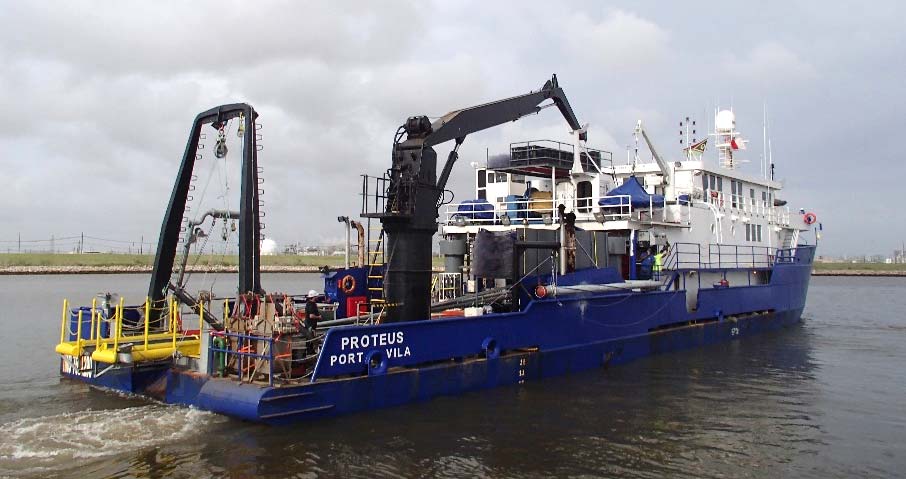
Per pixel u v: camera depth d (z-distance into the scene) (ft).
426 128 44.14
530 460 33.50
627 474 31.86
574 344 53.72
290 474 30.63
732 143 93.61
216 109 47.09
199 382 39.27
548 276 52.01
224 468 31.14
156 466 31.27
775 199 102.42
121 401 42.98
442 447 34.94
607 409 43.62
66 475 30.07
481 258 50.08
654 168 78.18
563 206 54.19
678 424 40.63
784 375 56.80
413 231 43.50
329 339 37.22
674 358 63.21
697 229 73.10
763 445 36.83
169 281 48.06
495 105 52.34
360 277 50.31
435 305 48.34
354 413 38.55
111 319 46.19
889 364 63.36
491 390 46.03
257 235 46.21
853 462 34.19
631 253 62.23
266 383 36.68
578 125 67.21
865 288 256.52
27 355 66.80
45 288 200.13
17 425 37.11
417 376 41.52
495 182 77.97
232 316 41.98
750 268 80.53
